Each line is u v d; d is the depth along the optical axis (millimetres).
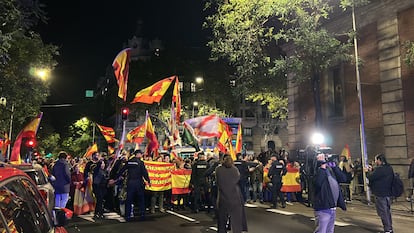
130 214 11219
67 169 10672
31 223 3137
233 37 18516
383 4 18031
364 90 19281
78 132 76875
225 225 7906
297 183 15312
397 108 17297
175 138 17219
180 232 9320
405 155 16766
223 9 18141
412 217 11695
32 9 11523
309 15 17297
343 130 20453
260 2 17172
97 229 9719
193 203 13641
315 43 15594
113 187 13039
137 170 11180
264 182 15406
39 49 19156
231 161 8008
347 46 16344
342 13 20141
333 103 21672
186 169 13633
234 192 7785
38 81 19828
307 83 23578
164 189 12820
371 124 18719
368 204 14234
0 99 18609
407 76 17031
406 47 15781
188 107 48812
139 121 62000
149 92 16062
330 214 7332
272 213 12297
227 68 47531
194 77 48031
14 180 3025
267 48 24375
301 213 12289
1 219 2490
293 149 24578
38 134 55406
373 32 18906
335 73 21641
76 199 12070
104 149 77125
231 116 49531
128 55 13930
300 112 24188
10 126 22562
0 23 11250
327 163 7648
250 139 65938
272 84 27219
